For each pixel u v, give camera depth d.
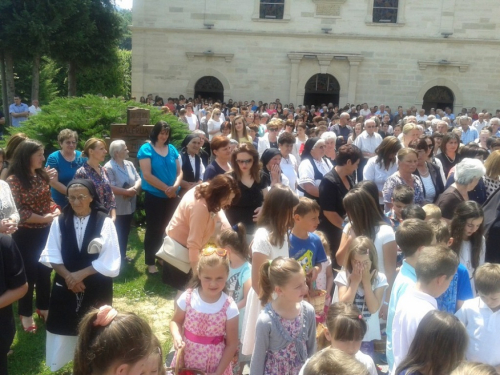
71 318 4.23
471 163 5.26
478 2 23.22
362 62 24.02
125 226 6.88
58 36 20.67
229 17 23.89
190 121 16.69
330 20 23.77
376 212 4.36
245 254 4.36
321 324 3.69
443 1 23.33
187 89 24.41
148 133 8.48
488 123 17.53
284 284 3.20
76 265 4.24
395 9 23.73
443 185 6.59
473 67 23.73
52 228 4.32
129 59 39.88
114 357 2.18
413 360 2.73
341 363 2.20
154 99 24.42
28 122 9.05
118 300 5.95
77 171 5.91
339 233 5.55
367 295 3.81
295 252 4.20
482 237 4.49
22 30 19.64
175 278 4.68
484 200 5.89
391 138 6.71
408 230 3.76
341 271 4.05
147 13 23.91
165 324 5.41
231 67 24.25
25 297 5.08
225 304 3.54
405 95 24.16
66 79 35.09
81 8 21.14
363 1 23.59
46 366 4.55
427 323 2.71
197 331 3.48
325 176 5.59
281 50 24.03
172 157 6.90
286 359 3.27
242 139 9.20
